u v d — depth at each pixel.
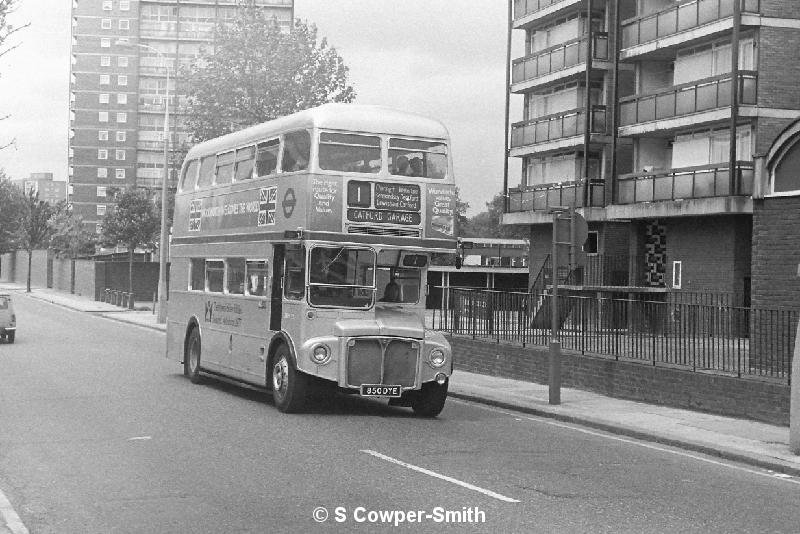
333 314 16.08
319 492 9.98
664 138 41.16
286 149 17.12
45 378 20.98
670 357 18.33
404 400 17.80
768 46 34.81
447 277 61.38
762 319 16.66
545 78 47.19
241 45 42.44
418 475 10.97
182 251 22.27
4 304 31.52
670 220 37.84
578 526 8.80
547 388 21.08
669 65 41.19
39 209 83.56
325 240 16.09
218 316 19.67
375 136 16.56
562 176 47.28
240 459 11.78
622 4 44.22
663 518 9.30
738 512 9.75
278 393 16.53
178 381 20.95
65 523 8.63
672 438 14.43
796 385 13.34
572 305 21.34
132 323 45.22
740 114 34.50
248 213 18.47
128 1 130.00
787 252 18.86
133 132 131.00
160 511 9.08
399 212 16.59
